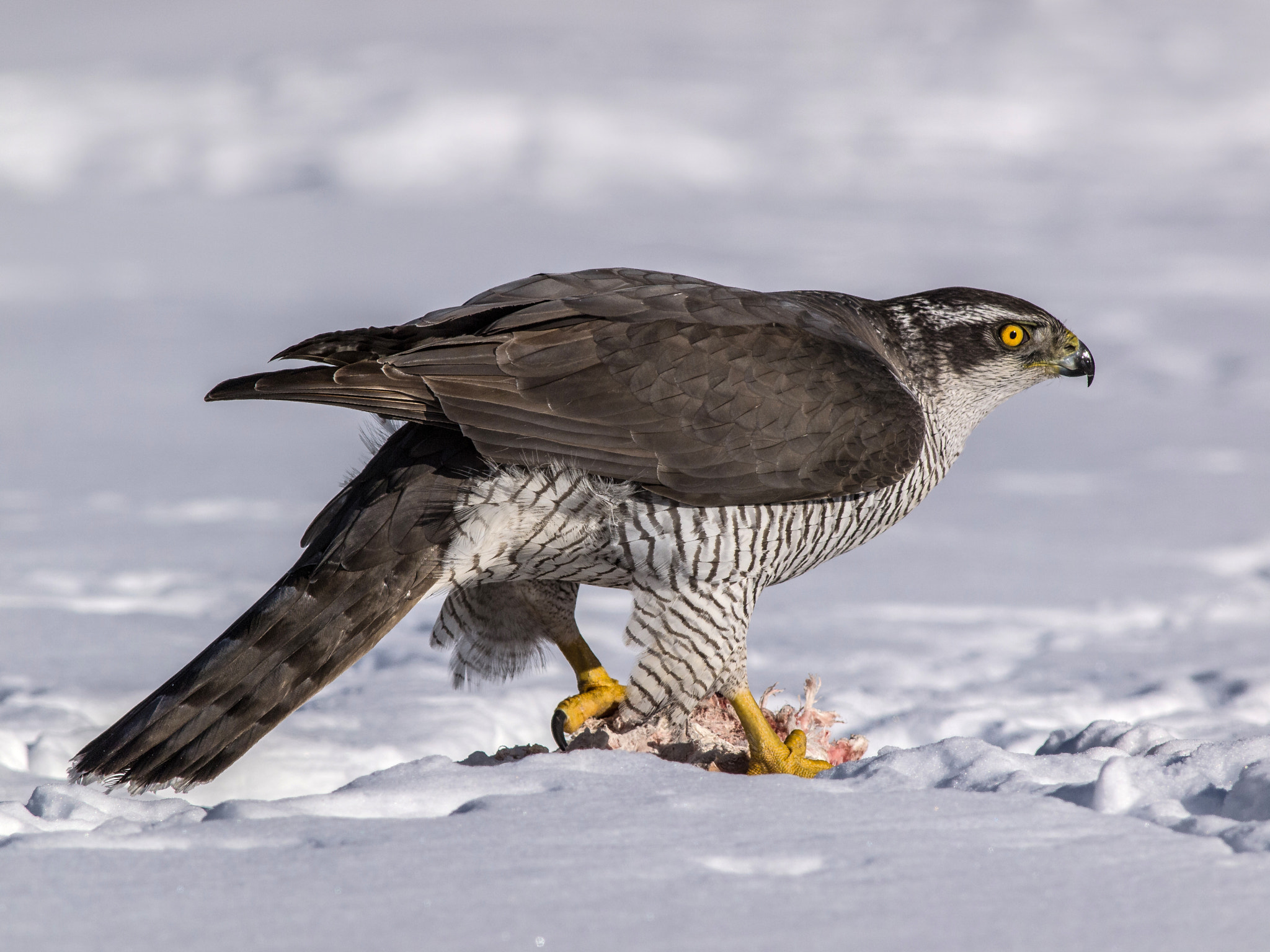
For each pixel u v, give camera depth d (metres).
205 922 4.43
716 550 7.94
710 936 4.32
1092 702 9.59
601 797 5.85
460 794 6.00
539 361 7.76
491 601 8.73
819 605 13.49
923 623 12.67
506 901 4.59
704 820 5.52
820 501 8.31
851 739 8.70
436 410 7.57
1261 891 4.70
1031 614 13.06
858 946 4.27
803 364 8.27
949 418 9.70
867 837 5.30
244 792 7.64
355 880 4.78
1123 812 5.91
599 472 7.66
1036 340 9.56
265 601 7.35
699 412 7.91
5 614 11.67
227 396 7.41
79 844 5.23
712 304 8.38
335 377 7.42
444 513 7.62
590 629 12.45
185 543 15.72
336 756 7.96
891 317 9.70
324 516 7.98
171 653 10.44
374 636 7.48
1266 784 5.77
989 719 9.23
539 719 9.53
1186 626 12.62
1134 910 4.54
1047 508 19.03
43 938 4.31
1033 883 4.79
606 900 4.61
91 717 8.61
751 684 10.40
